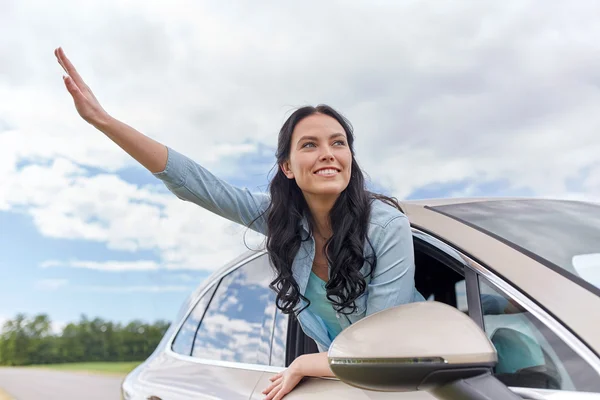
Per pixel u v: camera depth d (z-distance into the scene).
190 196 2.13
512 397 1.07
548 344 1.26
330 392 1.63
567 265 1.45
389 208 1.86
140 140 2.04
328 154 1.81
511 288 1.42
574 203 2.03
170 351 2.70
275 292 2.16
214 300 2.59
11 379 28.11
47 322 54.47
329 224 1.94
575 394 1.15
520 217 1.79
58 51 1.98
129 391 2.64
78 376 30.44
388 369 1.01
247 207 2.17
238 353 2.22
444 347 1.01
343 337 1.08
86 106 1.96
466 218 1.80
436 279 2.13
